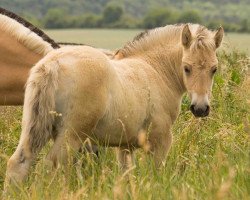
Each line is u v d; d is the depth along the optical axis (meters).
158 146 12.99
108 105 11.56
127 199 10.38
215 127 14.39
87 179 11.38
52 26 91.69
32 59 14.41
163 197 10.43
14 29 14.40
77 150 11.38
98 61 11.37
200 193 10.53
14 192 10.73
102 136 11.95
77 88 11.15
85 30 82.44
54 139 11.48
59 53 11.30
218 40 12.79
